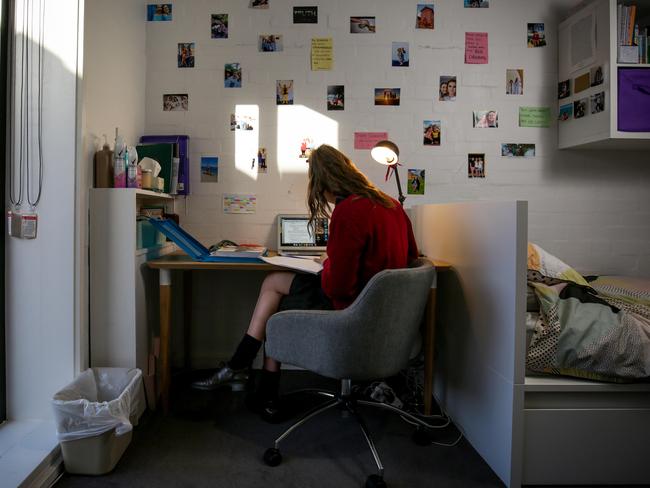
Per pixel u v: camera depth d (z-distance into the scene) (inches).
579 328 58.0
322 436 71.4
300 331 61.3
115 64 80.9
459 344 74.9
